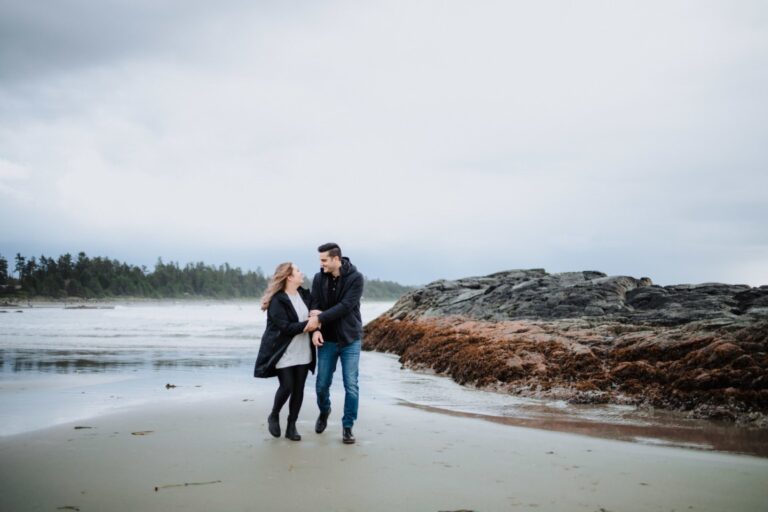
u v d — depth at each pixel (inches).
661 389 335.3
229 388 383.9
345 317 235.6
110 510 151.9
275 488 171.2
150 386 392.8
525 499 162.4
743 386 304.7
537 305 640.4
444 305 791.7
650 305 572.7
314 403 324.8
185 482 175.9
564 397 357.1
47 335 1019.9
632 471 191.0
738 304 517.7
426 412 308.2
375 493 167.2
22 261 7687.0
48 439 230.8
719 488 173.0
